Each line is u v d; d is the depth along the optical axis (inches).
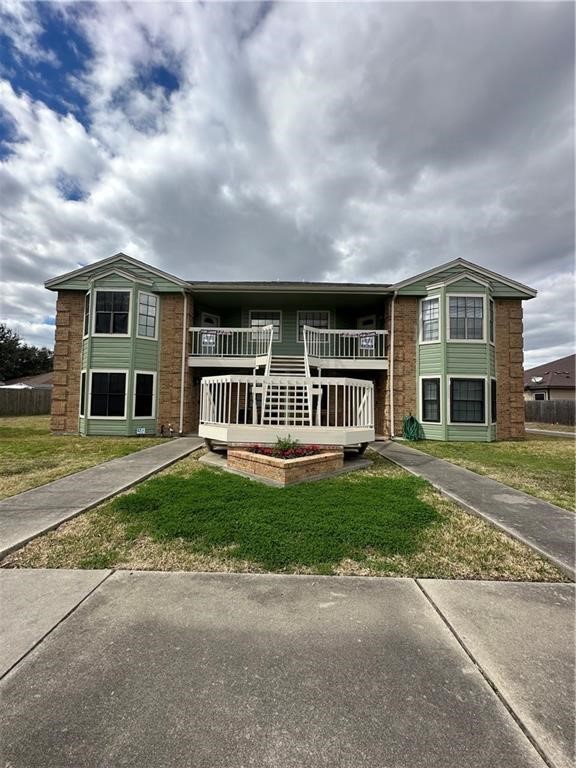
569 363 1147.3
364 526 150.6
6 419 739.4
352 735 59.6
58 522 154.8
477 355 493.0
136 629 87.7
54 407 508.4
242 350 553.9
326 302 585.6
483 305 495.5
